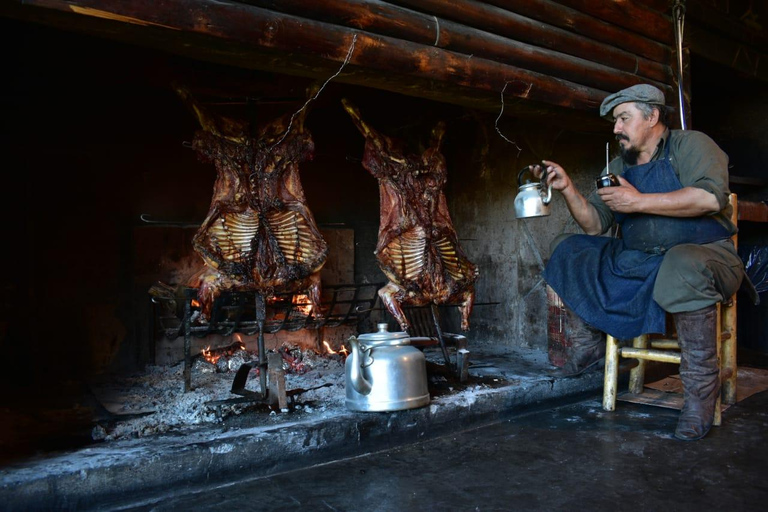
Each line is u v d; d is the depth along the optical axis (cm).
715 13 493
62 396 373
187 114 467
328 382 400
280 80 467
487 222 585
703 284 321
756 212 484
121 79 434
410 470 285
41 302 418
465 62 333
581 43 402
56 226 423
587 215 376
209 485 265
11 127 406
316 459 294
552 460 296
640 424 357
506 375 417
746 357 572
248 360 454
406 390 321
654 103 349
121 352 444
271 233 358
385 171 407
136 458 248
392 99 532
